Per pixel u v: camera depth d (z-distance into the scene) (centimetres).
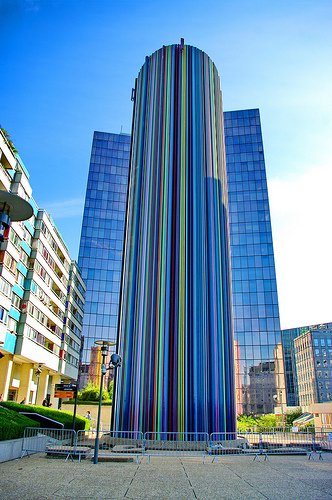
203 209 2653
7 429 1505
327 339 14950
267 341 7250
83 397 6278
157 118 2919
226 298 2538
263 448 2050
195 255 2509
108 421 5544
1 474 1134
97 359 8144
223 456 1767
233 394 2336
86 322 8400
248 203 8375
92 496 886
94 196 9475
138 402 2206
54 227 5553
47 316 5344
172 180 2697
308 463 1581
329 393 14175
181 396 2189
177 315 2358
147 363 2277
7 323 4019
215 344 2358
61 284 6131
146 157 2834
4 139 3972
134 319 2412
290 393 16412
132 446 1869
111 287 8775
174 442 2006
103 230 9219
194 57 3141
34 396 5222
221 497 900
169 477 1170
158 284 2438
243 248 7988
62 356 6116
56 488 959
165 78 3045
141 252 2558
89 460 1553
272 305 7462
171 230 2562
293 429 2688
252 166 8712
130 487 1002
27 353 4484
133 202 2758
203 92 3028
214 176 2797
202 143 2844
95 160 9806
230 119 9212
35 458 1553
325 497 909
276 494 939
